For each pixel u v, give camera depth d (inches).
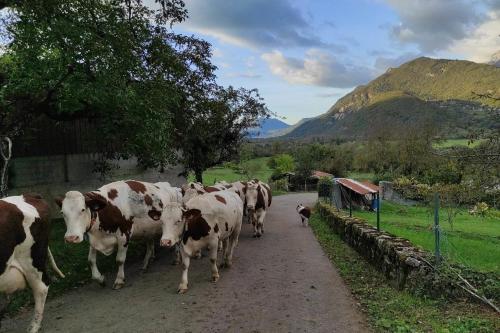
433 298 276.8
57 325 245.0
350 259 419.5
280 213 971.3
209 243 323.9
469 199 319.3
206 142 1027.3
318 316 257.8
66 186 637.9
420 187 478.6
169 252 441.4
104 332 235.0
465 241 608.1
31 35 409.4
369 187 1258.6
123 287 319.6
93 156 684.7
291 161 2778.1
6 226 205.8
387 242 347.6
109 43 438.3
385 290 306.0
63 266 355.6
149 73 532.7
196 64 886.4
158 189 386.9
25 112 460.4
